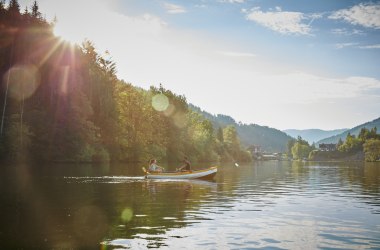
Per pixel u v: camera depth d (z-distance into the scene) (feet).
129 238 34.76
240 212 50.06
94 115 221.46
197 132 386.52
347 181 112.47
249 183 101.60
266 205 57.06
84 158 198.29
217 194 72.18
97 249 31.07
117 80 265.95
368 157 630.74
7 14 185.88
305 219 45.27
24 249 31.07
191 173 113.80
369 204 58.95
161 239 34.50
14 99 181.27
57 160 194.29
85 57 225.56
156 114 299.38
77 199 61.05
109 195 67.62
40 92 193.98
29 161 183.73
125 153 251.19
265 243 33.68
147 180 105.19
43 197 62.75
